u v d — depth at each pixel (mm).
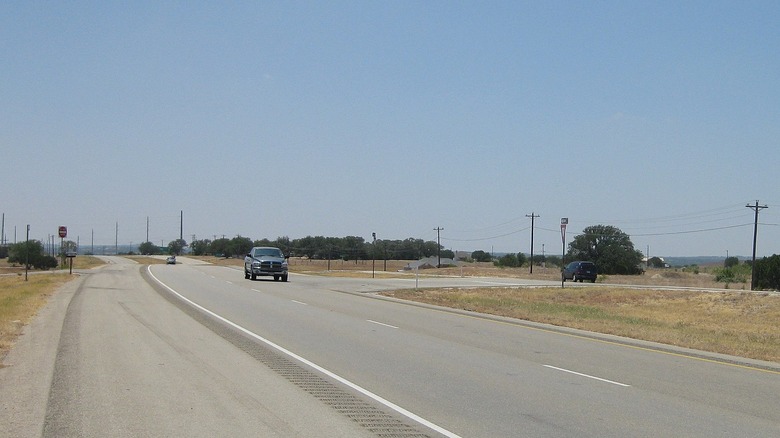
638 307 44156
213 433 8547
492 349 17234
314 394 11070
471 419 9602
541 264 143500
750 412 10500
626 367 14883
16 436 8312
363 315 26047
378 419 9461
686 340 20531
